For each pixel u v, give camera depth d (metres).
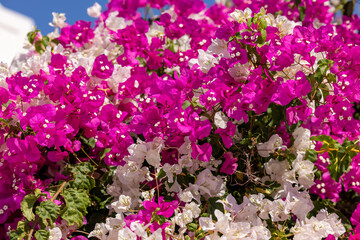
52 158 1.20
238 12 1.21
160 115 1.18
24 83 1.20
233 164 1.20
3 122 1.18
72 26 1.49
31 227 1.12
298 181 1.20
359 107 1.56
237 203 1.20
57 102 1.23
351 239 1.17
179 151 1.15
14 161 1.17
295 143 1.20
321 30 1.21
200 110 1.18
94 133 1.23
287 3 1.61
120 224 1.13
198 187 1.16
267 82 1.17
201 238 1.10
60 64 1.29
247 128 1.25
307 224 1.13
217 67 1.19
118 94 1.27
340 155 1.20
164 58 1.41
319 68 1.17
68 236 1.18
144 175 1.18
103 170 1.25
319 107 1.16
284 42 1.18
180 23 1.46
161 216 1.10
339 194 1.48
